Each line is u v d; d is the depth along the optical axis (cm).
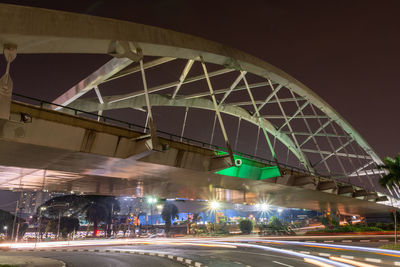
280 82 5228
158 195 4994
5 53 1797
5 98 1712
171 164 2720
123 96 4391
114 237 9400
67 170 2862
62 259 2795
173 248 3891
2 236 8700
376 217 12031
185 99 5706
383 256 2377
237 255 2733
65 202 9500
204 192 4609
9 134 1838
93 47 2297
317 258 2347
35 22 1848
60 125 2009
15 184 3850
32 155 2259
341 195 5800
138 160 2500
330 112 6675
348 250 2975
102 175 3164
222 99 5653
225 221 11412
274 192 4881
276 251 3023
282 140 8188
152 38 2783
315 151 7762
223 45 3875
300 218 15850
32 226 11194
